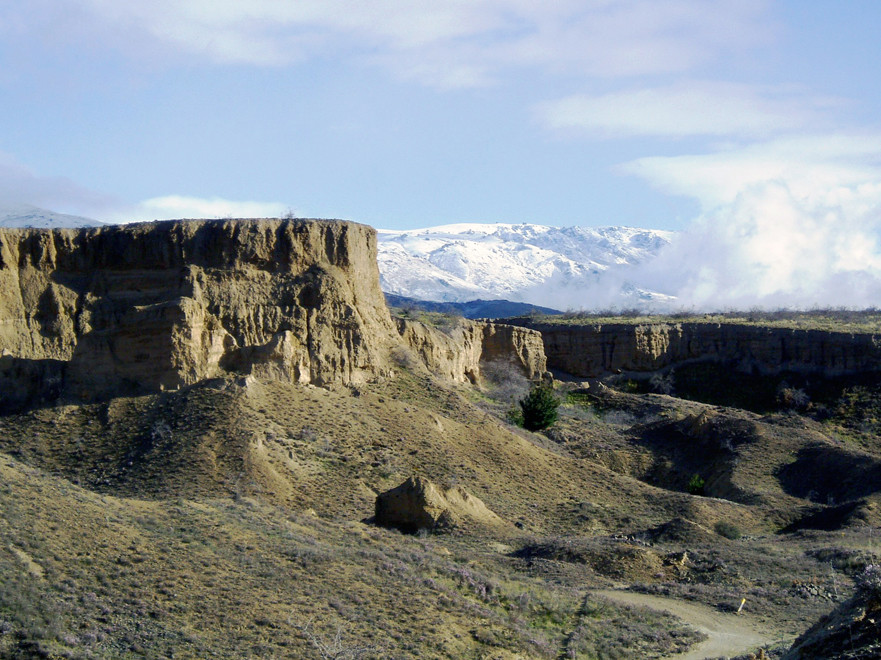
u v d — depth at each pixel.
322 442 81.38
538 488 85.12
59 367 86.88
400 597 47.00
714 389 151.25
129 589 42.28
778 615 54.28
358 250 101.75
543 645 45.41
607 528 78.38
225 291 91.12
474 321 143.75
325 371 91.56
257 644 39.84
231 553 48.09
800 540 73.25
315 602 44.59
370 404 90.31
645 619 52.00
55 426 81.38
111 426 81.06
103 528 47.25
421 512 70.62
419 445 85.88
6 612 38.38
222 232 94.12
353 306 96.69
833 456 97.69
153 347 85.81
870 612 38.38
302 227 96.69
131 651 38.03
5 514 45.41
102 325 90.38
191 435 77.88
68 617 39.25
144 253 93.50
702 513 82.25
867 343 147.88
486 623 46.62
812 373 149.62
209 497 67.38
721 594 57.78
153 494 69.06
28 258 92.06
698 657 46.34
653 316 198.75
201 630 40.41
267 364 88.25
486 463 86.75
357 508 73.12
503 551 66.62
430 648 42.47
